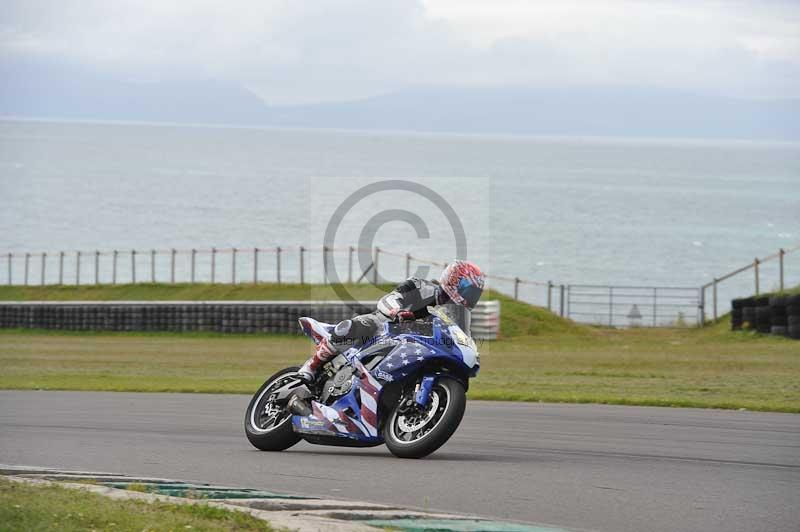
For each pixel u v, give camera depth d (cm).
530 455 2191
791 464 2062
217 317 7475
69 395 3691
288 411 2284
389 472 1958
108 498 1606
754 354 5428
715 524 1523
